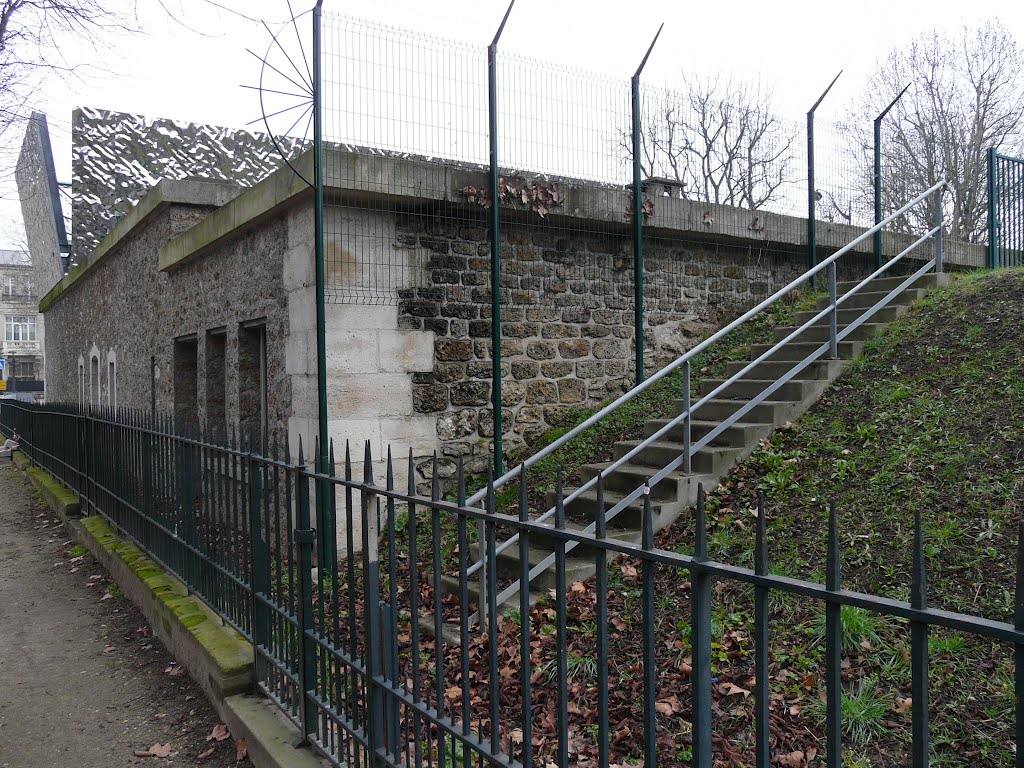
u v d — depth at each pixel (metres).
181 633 4.71
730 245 8.92
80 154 13.80
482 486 6.98
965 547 3.94
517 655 4.10
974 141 19.14
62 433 10.15
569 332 7.75
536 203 7.21
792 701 3.28
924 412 5.41
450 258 7.03
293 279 6.70
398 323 6.75
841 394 6.14
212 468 4.61
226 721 3.88
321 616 3.19
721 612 4.00
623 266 8.12
